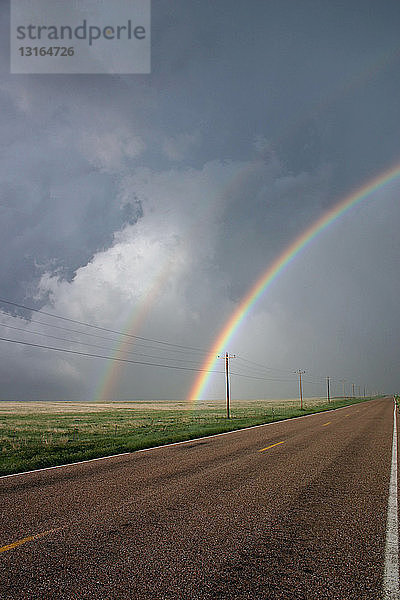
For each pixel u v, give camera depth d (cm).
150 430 3253
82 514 778
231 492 961
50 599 450
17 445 2130
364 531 679
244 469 1269
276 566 538
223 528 693
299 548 602
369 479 1109
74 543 619
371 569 530
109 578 501
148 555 572
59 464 1450
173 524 714
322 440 2075
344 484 1047
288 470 1245
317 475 1166
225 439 2227
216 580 496
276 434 2450
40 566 535
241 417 5266
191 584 486
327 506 838
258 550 593
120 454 1706
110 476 1186
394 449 1723
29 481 1124
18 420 5312
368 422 3438
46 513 787
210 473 1207
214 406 11294
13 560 555
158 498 905
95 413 7375
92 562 548
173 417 5794
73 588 475
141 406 11588
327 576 508
